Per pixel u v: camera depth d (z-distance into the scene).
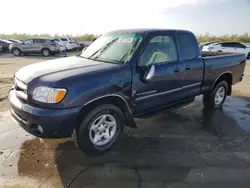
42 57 17.94
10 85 7.43
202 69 4.54
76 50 24.27
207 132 4.20
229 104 5.97
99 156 3.30
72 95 2.81
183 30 4.29
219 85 5.24
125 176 2.85
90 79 2.96
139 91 3.48
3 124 4.32
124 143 3.71
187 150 3.53
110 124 3.40
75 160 3.19
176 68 3.96
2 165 3.03
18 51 18.84
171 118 4.85
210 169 3.05
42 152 3.38
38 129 2.89
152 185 2.70
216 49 17.22
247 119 4.89
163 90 3.84
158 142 3.77
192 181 2.79
